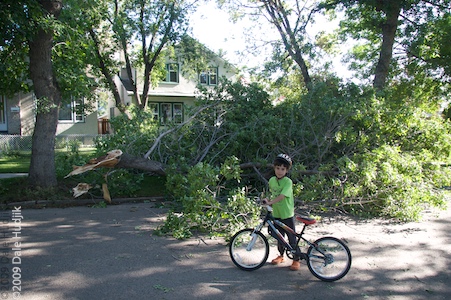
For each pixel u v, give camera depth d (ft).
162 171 30.50
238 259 16.87
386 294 14.53
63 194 30.09
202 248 19.44
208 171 22.24
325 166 26.89
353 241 20.97
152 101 93.04
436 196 26.71
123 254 18.24
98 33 63.00
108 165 28.55
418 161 28.55
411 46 49.39
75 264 16.76
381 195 26.04
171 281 15.20
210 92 35.40
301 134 29.89
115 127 34.40
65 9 33.76
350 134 28.60
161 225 23.49
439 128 30.63
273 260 17.39
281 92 62.34
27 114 67.05
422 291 14.85
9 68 31.81
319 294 14.39
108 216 25.94
